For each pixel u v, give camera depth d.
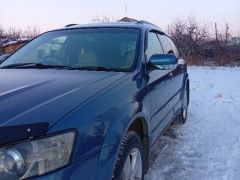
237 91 10.65
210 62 23.47
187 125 6.42
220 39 26.16
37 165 2.13
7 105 2.43
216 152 4.99
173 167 4.45
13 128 2.17
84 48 4.01
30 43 4.45
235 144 5.32
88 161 2.37
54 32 4.49
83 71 3.48
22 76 3.24
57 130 2.23
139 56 3.76
